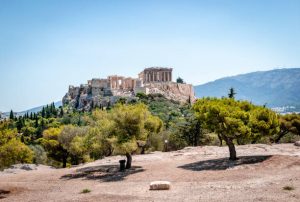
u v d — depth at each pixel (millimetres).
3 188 36156
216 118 45156
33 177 48281
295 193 25266
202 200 25219
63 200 28594
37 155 93188
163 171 43062
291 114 82750
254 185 29906
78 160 82562
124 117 46531
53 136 84312
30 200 30203
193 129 84688
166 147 84562
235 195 26234
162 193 29422
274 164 39969
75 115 195750
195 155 56781
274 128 46031
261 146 62844
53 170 56719
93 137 51344
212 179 35250
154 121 50000
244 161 43469
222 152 58250
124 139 45375
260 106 50812
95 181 40969
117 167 50125
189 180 35969
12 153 37000
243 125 43688
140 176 41156
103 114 53625
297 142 62594
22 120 168125
